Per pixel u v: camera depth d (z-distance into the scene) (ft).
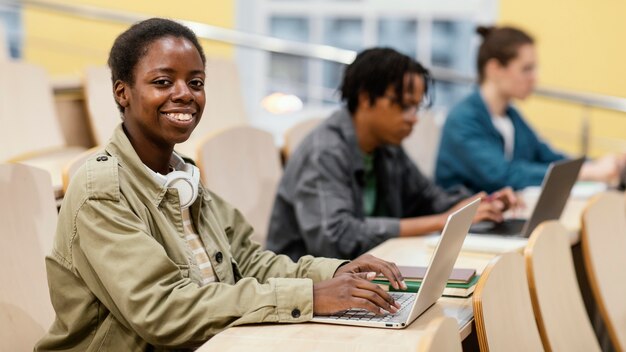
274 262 7.18
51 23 20.25
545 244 7.54
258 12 20.17
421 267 7.38
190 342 6.01
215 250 6.68
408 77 9.49
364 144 9.79
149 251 5.95
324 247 9.23
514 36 13.12
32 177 7.18
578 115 19.25
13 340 6.77
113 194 6.02
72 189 6.11
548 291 7.47
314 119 12.51
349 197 9.45
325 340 5.84
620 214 9.61
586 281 10.68
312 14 20.16
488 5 19.51
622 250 9.50
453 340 5.01
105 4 20.07
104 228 5.97
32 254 7.07
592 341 8.17
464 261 8.37
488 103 13.29
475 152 12.96
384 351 5.67
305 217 9.35
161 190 6.31
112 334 6.18
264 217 10.85
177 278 6.05
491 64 13.20
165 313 5.91
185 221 6.59
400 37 20.03
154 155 6.42
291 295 6.14
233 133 10.43
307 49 15.34
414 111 9.64
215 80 13.71
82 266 6.07
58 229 6.19
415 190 10.69
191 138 12.90
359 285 6.26
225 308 6.02
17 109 11.47
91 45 20.12
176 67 6.25
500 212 9.76
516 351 6.51
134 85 6.27
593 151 19.24
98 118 12.08
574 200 11.85
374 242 9.25
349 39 20.20
